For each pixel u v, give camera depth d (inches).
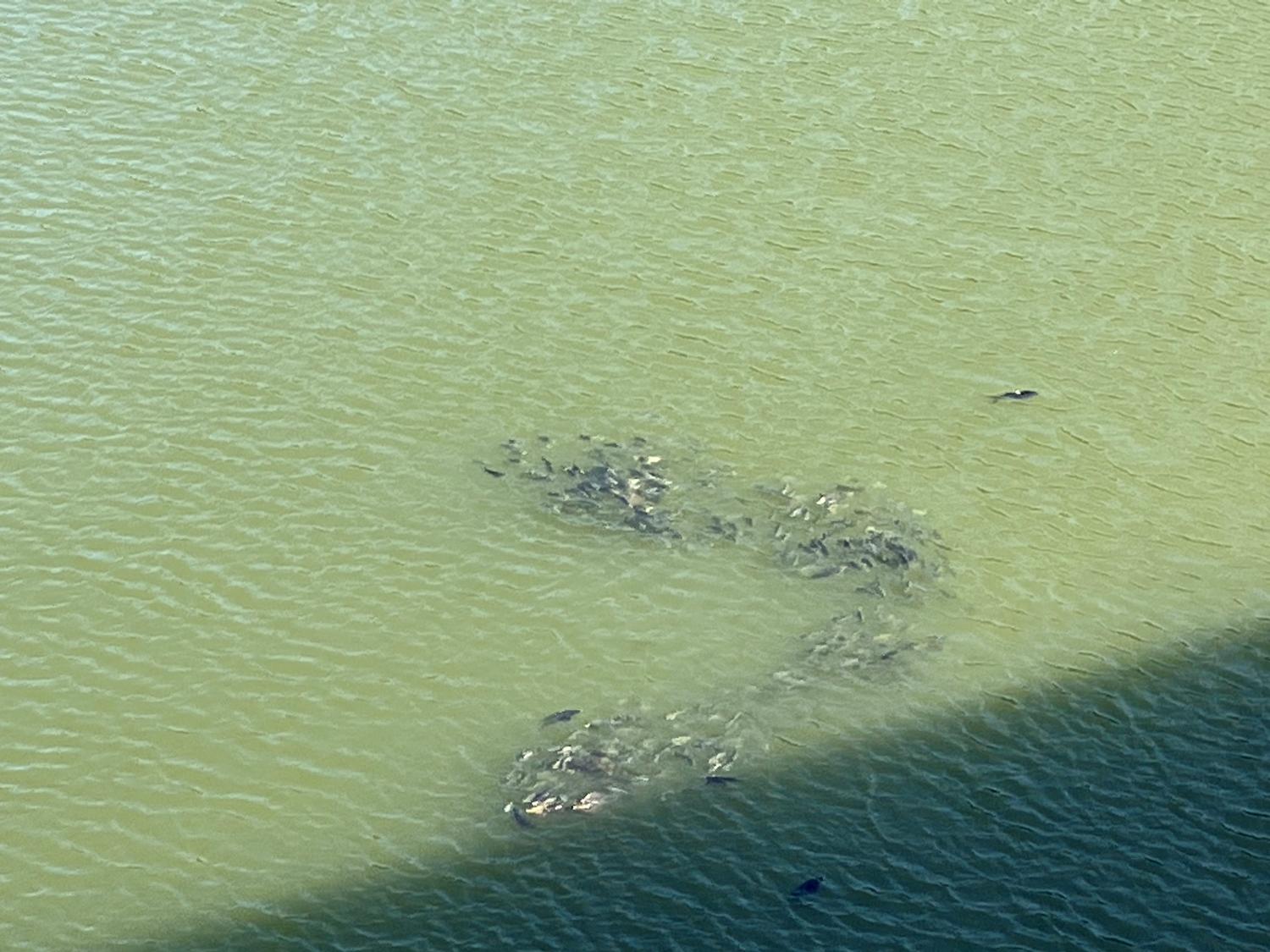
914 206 1190.9
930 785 768.3
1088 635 857.5
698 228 1159.0
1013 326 1083.9
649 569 891.4
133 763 768.9
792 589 882.1
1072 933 698.2
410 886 712.4
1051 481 962.7
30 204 1142.3
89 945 684.1
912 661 838.5
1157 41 1400.1
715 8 1416.1
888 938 692.7
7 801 748.0
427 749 780.6
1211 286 1125.7
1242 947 695.1
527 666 828.6
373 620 851.4
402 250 1122.7
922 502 944.3
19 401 980.6
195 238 1122.0
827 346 1059.3
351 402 995.3
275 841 732.7
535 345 1048.2
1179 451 987.9
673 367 1035.9
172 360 1018.7
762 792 761.6
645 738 788.6
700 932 692.7
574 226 1154.0
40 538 891.4
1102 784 771.4
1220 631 860.6
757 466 964.0
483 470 951.0
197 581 869.8
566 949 684.1
